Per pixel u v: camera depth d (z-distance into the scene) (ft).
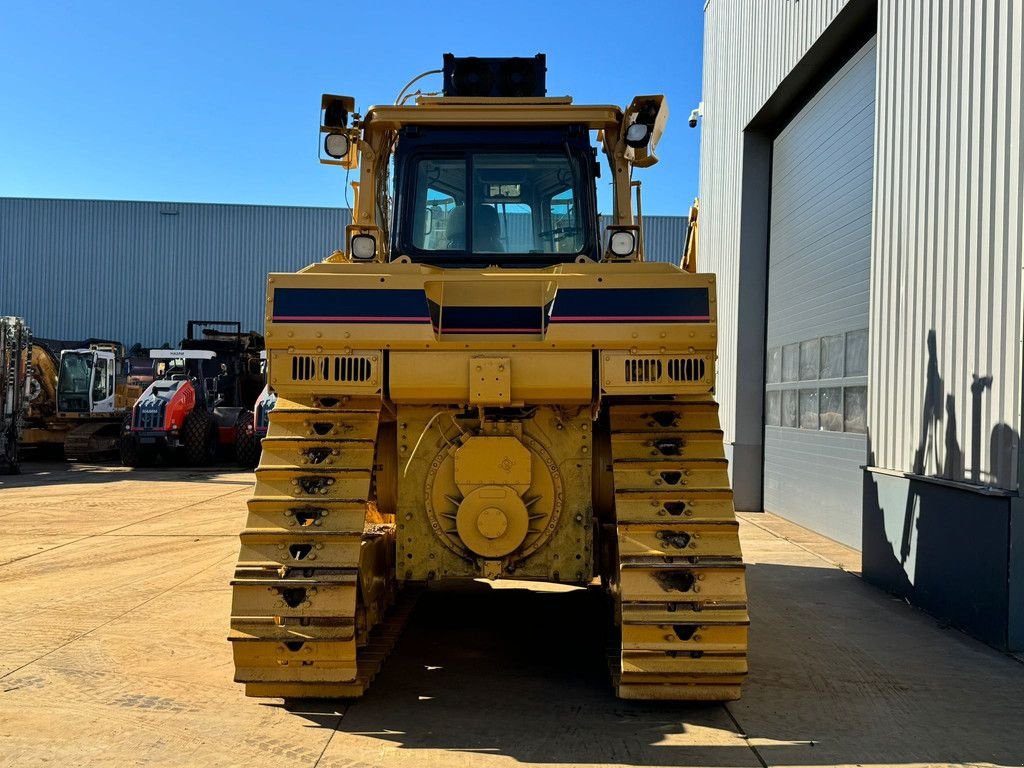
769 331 39.04
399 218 16.92
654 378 13.99
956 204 19.80
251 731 13.23
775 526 34.76
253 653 13.50
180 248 109.60
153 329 109.09
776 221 38.19
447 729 13.39
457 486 15.06
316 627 13.30
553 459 15.26
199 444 60.59
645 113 16.80
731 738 13.12
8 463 55.83
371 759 12.24
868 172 27.86
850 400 29.45
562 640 18.70
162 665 16.40
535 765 12.10
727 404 41.86
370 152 16.65
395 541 16.22
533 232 16.97
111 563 26.22
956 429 19.58
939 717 14.06
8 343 56.03
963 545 19.06
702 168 48.91
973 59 19.20
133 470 59.57
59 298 108.58
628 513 13.99
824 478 31.83
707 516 13.93
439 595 23.11
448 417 15.35
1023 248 17.06
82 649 17.39
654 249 104.32
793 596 22.52
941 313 20.42
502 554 14.88
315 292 14.08
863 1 26.08
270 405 57.00
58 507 39.29
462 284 14.55
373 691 15.17
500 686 15.53
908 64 22.67
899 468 22.63
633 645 13.35
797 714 14.12
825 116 32.04
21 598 21.77
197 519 35.45
